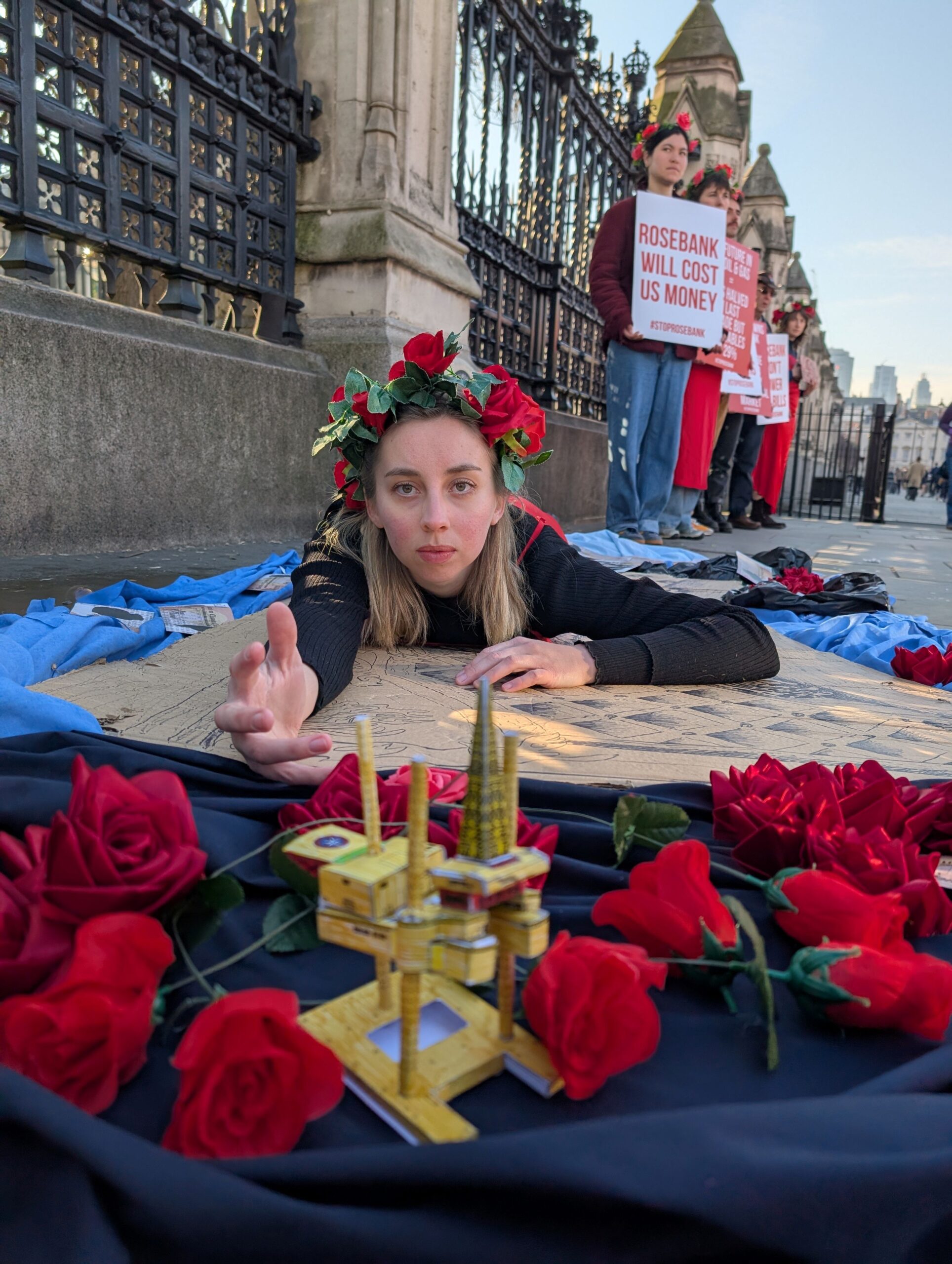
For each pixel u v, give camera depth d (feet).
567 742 5.51
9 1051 2.34
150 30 15.03
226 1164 2.05
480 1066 2.47
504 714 6.04
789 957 3.19
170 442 14.84
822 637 10.32
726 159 44.65
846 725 6.25
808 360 39.96
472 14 22.16
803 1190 2.03
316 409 18.75
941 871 3.67
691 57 44.47
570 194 30.94
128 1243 1.96
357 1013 2.68
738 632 7.27
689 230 21.04
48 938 2.59
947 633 10.35
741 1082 2.57
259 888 3.38
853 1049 2.75
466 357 22.56
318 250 19.35
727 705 6.64
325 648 5.85
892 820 3.64
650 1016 2.34
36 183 13.03
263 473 17.29
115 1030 2.26
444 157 21.27
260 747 4.30
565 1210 1.99
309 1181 2.03
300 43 19.29
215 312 17.54
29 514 12.52
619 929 3.03
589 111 30.71
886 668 8.84
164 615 8.87
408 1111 2.29
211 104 16.56
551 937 3.21
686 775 4.99
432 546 6.39
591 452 33.32
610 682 6.89
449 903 2.25
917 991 2.61
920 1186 2.15
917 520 56.29
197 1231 1.90
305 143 18.93
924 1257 2.32
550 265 28.48
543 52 27.02
